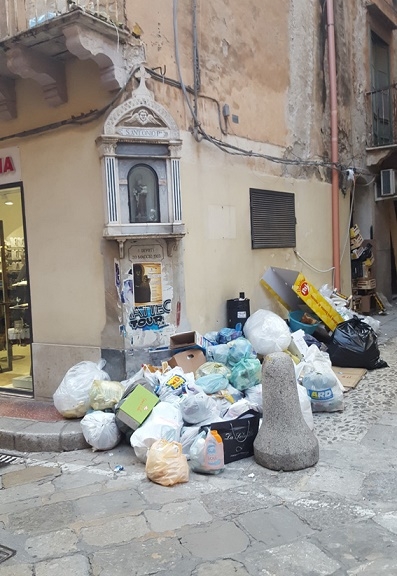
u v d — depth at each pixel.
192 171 6.39
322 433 5.01
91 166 5.81
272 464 4.24
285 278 7.74
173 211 5.86
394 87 12.45
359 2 11.16
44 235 6.28
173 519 3.55
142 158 5.73
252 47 7.61
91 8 5.36
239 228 7.29
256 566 2.98
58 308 6.25
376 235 12.12
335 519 3.46
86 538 3.37
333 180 9.84
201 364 5.71
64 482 4.26
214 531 3.37
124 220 5.67
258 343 6.27
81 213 5.95
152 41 5.84
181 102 6.25
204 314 6.55
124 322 5.73
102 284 5.87
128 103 5.57
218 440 4.23
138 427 4.63
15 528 3.56
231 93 7.15
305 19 8.98
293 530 3.34
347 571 2.91
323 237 9.63
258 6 7.75
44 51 5.57
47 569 3.06
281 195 8.27
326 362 5.85
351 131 10.80
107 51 5.31
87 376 5.44
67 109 5.96
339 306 8.55
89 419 4.87
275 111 8.17
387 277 12.79
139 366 5.78
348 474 4.12
